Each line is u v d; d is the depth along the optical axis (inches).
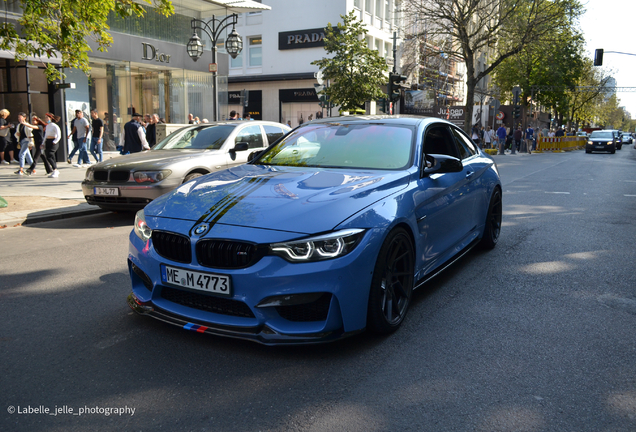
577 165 832.3
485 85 2222.0
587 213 329.1
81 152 623.2
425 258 152.2
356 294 117.5
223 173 159.3
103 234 269.7
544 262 206.5
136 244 132.2
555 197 409.7
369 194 130.6
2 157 639.8
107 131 748.6
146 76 810.8
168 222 126.2
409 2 1132.5
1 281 185.2
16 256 222.7
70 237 262.4
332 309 114.8
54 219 311.9
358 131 174.1
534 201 385.7
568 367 116.2
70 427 92.7
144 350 124.2
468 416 96.0
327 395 103.3
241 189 136.3
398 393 104.1
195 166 304.5
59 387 107.0
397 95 746.2
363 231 119.2
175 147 339.0
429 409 98.3
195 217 124.4
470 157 206.4
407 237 137.2
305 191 131.0
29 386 107.5
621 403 100.8
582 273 191.0
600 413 97.3
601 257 214.5
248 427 92.2
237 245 114.5
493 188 216.8
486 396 103.2
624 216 318.0
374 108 1317.7
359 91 764.0
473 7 1079.0
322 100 799.1
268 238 113.0
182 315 123.0
